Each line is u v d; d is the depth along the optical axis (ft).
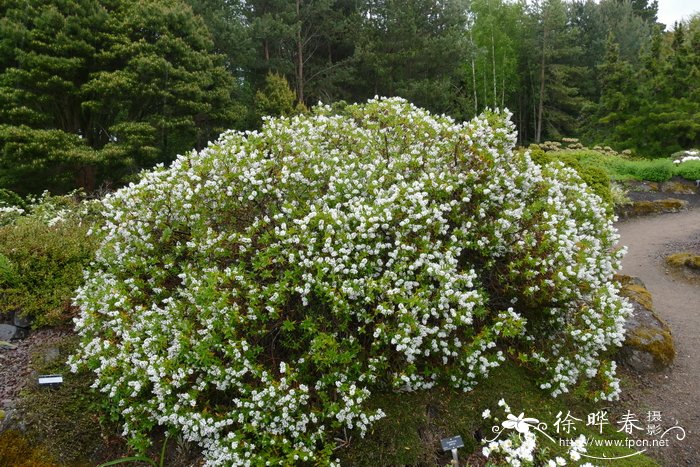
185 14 48.60
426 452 11.89
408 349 10.97
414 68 75.77
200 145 56.03
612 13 121.80
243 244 12.64
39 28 41.39
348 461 11.47
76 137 41.04
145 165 49.19
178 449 12.14
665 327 18.54
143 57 43.65
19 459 11.71
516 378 14.06
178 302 12.46
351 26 74.38
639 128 64.44
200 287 11.62
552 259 12.94
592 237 15.96
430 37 76.74
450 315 12.43
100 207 22.68
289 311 11.93
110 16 45.57
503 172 14.05
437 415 12.71
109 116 48.39
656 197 47.26
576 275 13.04
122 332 12.79
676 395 15.88
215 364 10.94
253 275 11.76
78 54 43.32
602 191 34.88
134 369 11.50
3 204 32.01
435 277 11.78
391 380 11.95
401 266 11.58
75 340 14.74
